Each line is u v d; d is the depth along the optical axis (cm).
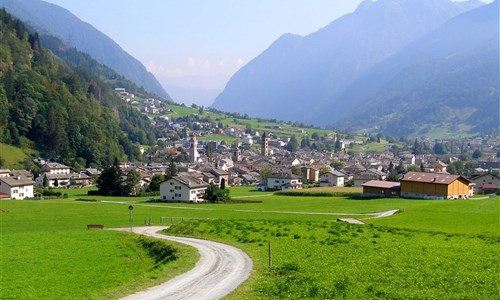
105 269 5584
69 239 7662
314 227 7969
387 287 4088
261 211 14150
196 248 6362
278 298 3888
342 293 3922
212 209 14875
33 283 4903
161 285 4525
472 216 11031
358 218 11506
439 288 4066
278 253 5772
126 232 8606
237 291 4219
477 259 5181
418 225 9450
